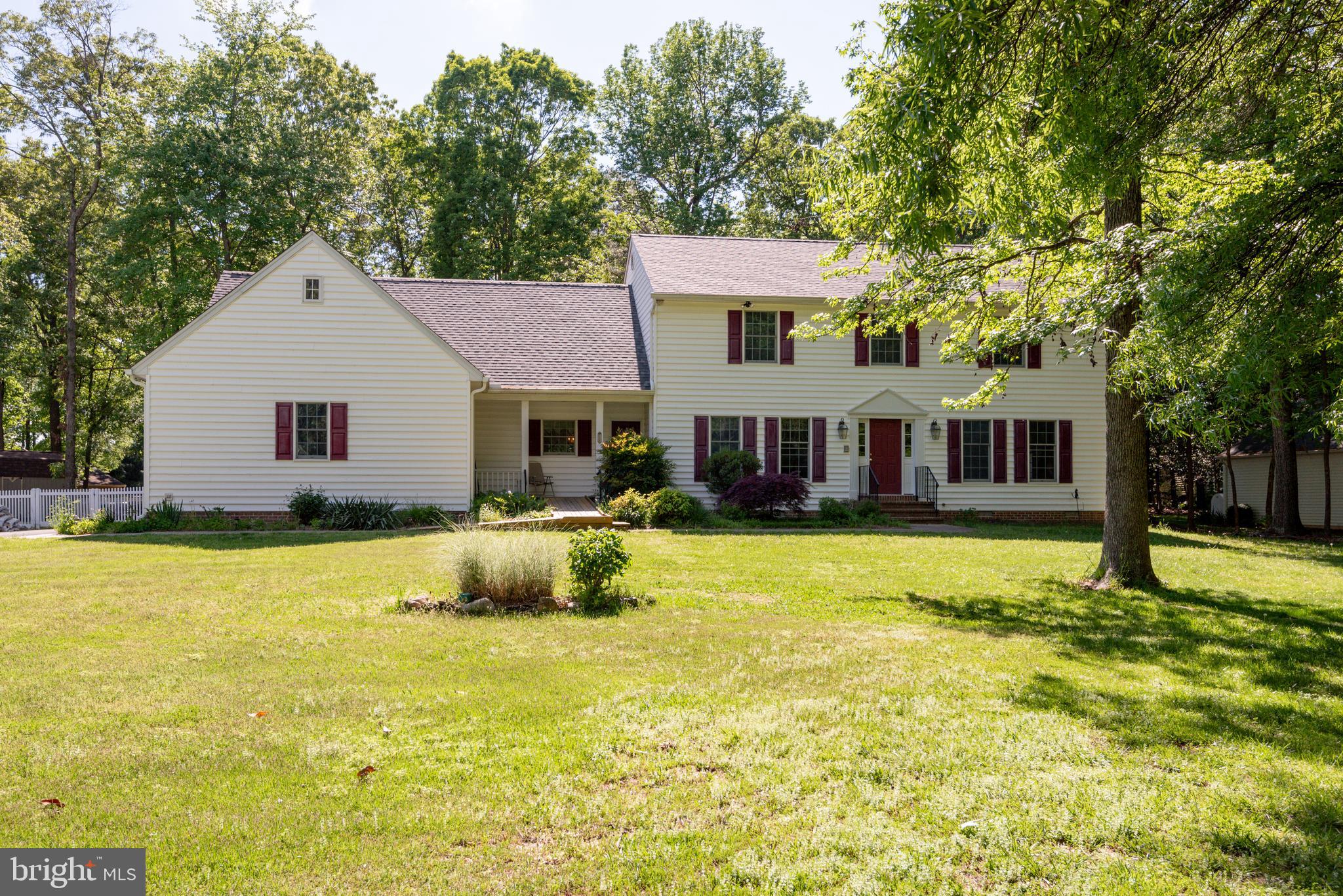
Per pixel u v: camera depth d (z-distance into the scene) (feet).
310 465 63.16
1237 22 27.27
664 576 36.86
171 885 10.29
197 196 83.92
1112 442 38.34
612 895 10.34
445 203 107.86
